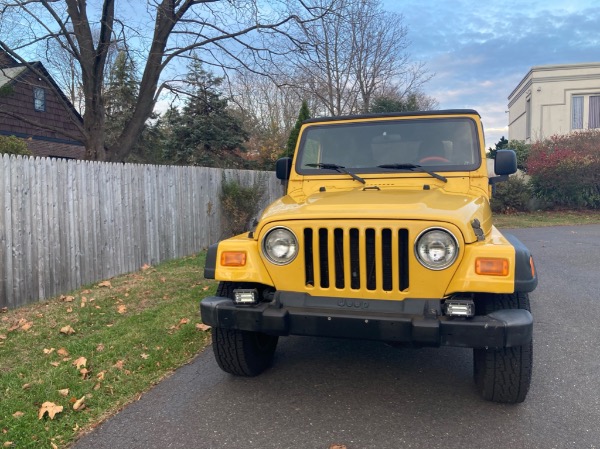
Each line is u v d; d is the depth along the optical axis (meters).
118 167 8.18
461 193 4.13
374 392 3.86
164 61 11.72
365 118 4.77
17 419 3.39
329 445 3.09
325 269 3.37
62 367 4.28
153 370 4.26
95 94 11.40
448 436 3.18
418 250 3.13
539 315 5.82
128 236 8.41
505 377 3.36
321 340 5.12
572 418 3.38
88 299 6.59
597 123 21.50
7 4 9.79
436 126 4.57
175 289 7.10
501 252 3.04
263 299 3.60
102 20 10.97
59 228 6.91
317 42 12.33
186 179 10.24
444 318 3.09
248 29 11.55
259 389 3.93
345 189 4.43
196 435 3.24
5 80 18.36
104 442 3.17
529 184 18.67
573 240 11.92
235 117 23.16
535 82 21.88
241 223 11.80
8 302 6.14
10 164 6.14
